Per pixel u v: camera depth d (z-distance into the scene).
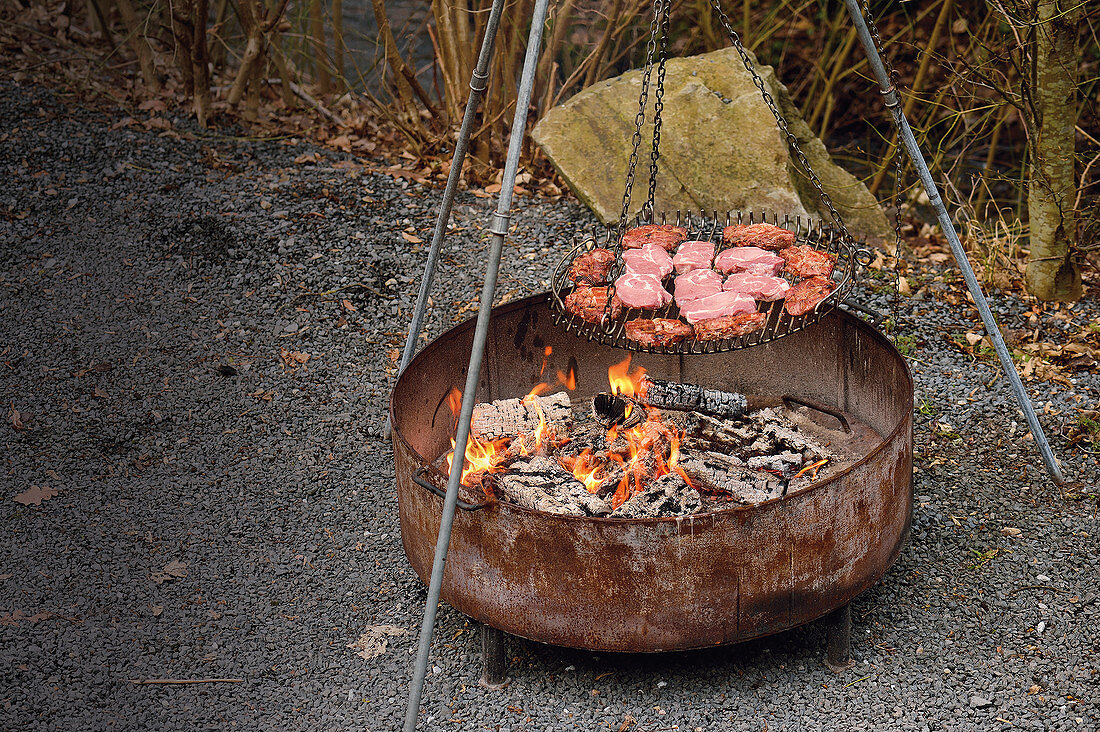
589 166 5.50
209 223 5.32
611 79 5.77
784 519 2.67
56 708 2.95
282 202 5.56
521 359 3.97
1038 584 3.36
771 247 3.59
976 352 4.55
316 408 4.32
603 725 2.92
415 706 2.76
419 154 6.06
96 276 4.97
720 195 5.34
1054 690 2.96
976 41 5.64
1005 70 6.17
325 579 3.48
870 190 6.23
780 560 2.72
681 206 5.38
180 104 6.41
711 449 3.60
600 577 2.69
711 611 2.74
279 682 3.08
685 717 2.94
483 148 6.05
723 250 3.66
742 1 7.54
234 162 5.89
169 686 3.05
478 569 2.84
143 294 4.89
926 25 7.65
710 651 3.17
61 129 5.96
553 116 5.64
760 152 5.32
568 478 3.28
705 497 3.30
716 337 3.05
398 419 3.28
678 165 5.41
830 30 6.79
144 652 3.16
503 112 5.95
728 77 5.61
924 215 6.39
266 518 3.74
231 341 4.66
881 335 3.47
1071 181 4.70
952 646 3.14
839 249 5.17
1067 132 4.61
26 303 4.79
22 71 6.50
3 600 3.32
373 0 5.82
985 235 5.45
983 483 3.82
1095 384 4.30
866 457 2.76
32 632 3.20
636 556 2.65
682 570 2.67
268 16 6.15
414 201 5.69
